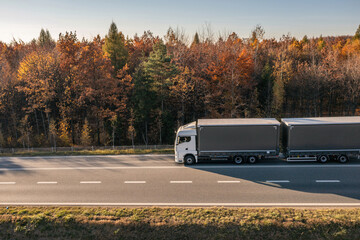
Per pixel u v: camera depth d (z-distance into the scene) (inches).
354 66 1962.4
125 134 1716.3
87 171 837.2
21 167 895.1
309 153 824.3
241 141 836.0
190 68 1850.4
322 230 495.5
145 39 2908.5
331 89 2086.6
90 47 1523.1
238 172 792.3
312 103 2153.1
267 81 1907.0
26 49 2460.6
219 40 2373.3
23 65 1624.0
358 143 804.6
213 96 1712.6
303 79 2026.3
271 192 649.0
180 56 1844.2
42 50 1819.6
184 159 878.4
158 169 841.5
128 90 1632.6
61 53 1598.2
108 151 1066.1
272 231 498.6
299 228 498.6
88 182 740.7
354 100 1974.7
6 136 1734.7
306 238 487.2
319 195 625.0
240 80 1745.8
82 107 1695.4
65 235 516.1
